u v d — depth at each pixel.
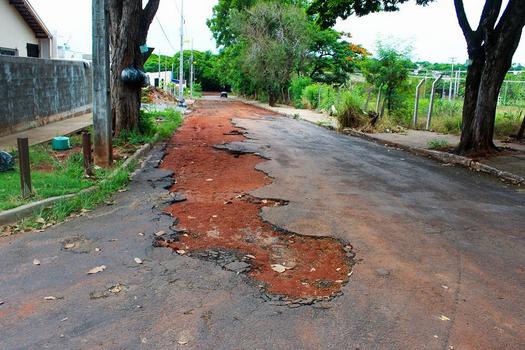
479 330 3.50
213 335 3.35
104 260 4.65
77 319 3.54
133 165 9.44
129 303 3.80
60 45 30.17
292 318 3.61
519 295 4.10
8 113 12.40
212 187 7.89
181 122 19.72
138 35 12.22
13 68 12.70
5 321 3.49
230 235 5.48
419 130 18.88
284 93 39.31
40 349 3.14
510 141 15.09
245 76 43.62
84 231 5.48
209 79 89.06
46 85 15.40
